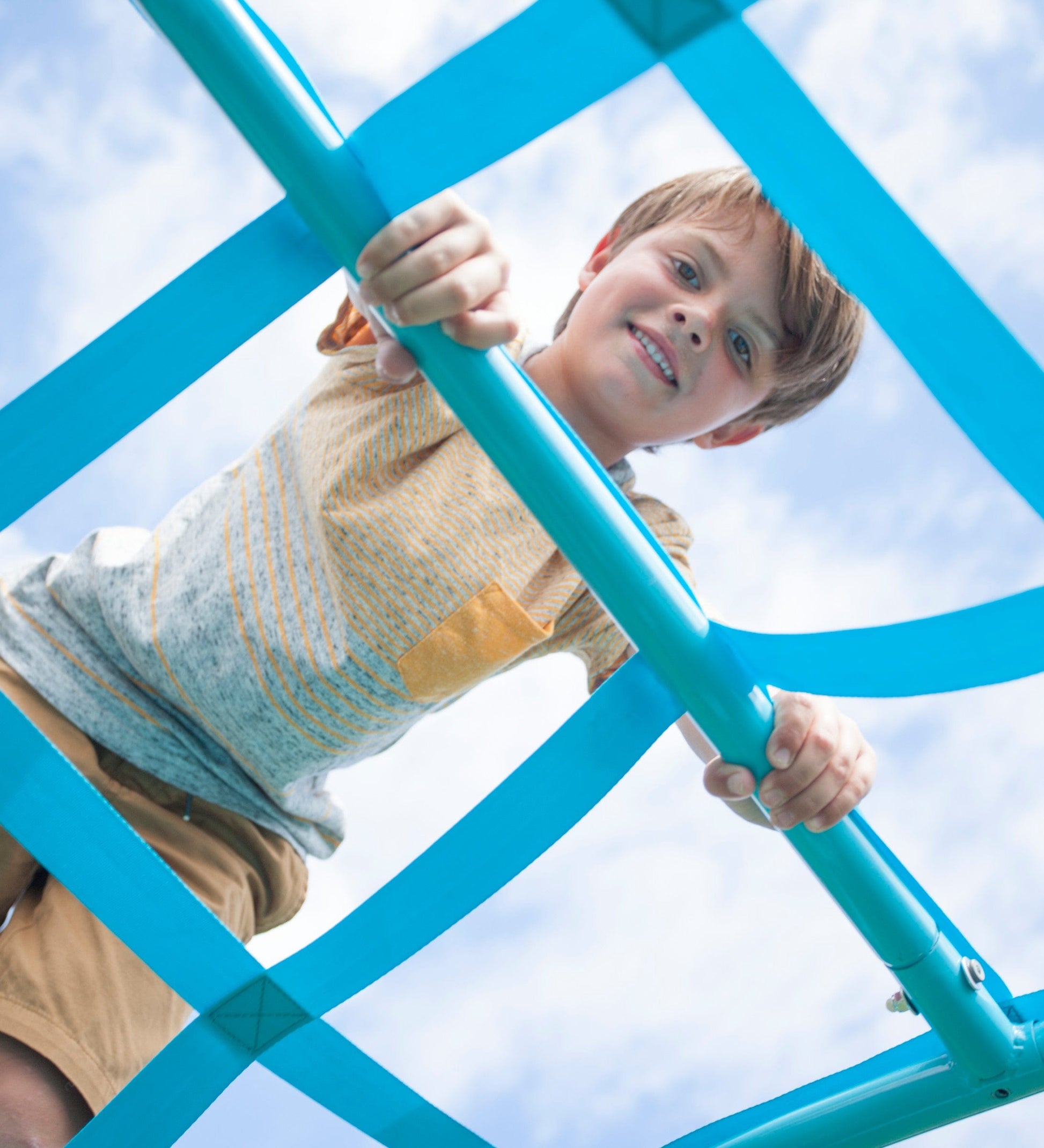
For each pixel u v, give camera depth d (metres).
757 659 0.59
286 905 1.06
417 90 0.46
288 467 0.99
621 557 0.54
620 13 0.43
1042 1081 0.63
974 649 0.53
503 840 0.59
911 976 0.63
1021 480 0.49
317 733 0.94
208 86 0.47
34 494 0.53
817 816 0.62
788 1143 0.68
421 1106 0.67
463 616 0.92
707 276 1.03
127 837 0.59
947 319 0.47
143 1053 0.84
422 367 0.52
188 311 0.51
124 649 0.98
